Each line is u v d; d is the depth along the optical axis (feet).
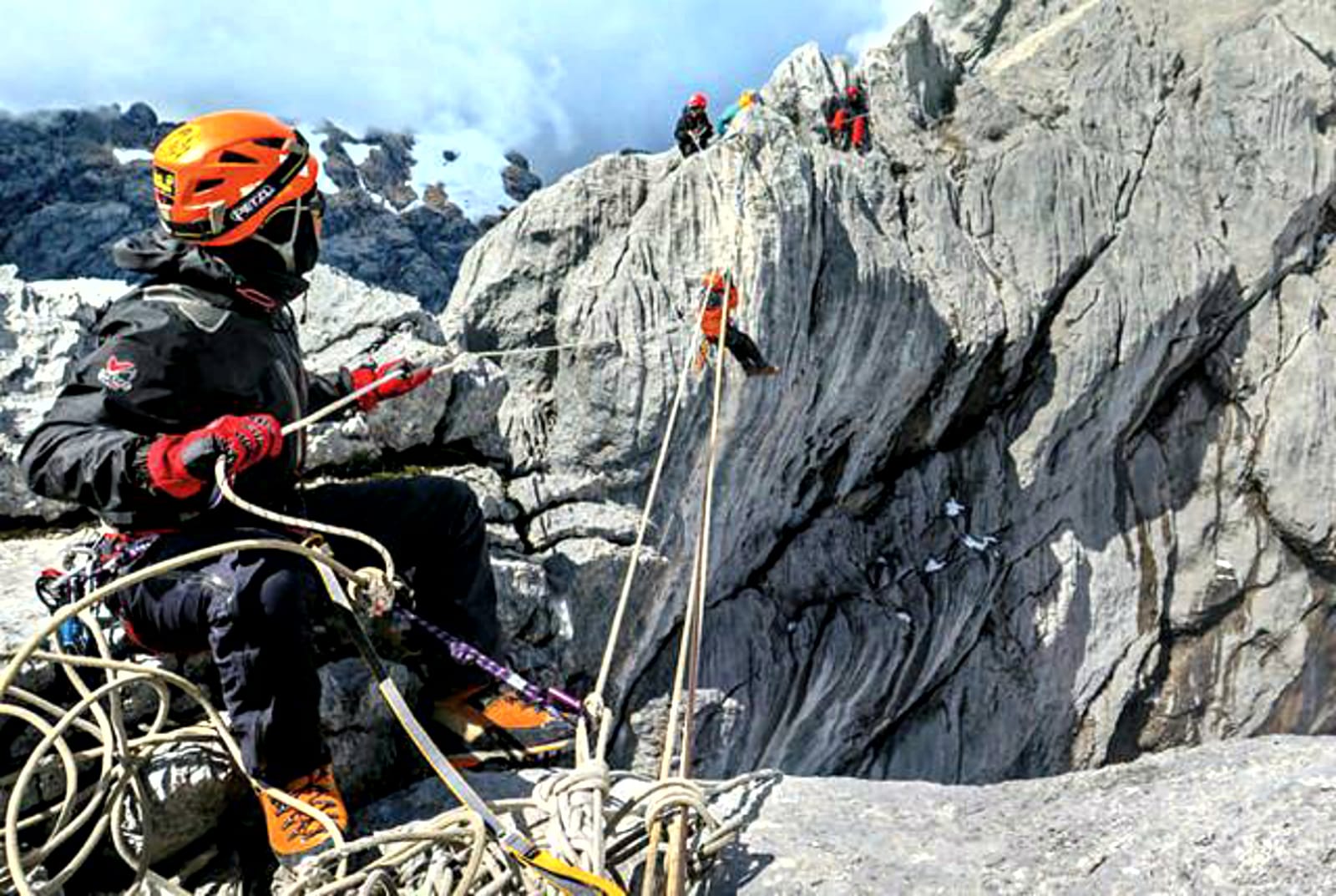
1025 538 50.03
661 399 32.91
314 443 15.11
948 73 54.49
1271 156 54.34
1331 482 53.93
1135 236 51.65
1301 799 7.03
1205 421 54.95
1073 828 7.59
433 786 9.80
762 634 41.04
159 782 8.82
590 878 6.73
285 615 8.16
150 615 8.56
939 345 42.96
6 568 11.26
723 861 7.81
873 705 44.78
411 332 17.85
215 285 8.50
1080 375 49.55
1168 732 54.80
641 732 31.60
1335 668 56.75
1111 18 57.57
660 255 36.32
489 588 9.95
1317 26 55.62
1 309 13.64
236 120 8.45
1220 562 54.39
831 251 38.78
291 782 8.33
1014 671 50.08
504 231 37.58
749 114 38.22
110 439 7.92
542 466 31.53
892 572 45.39
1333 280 55.52
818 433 40.68
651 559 21.84
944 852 7.72
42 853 7.70
